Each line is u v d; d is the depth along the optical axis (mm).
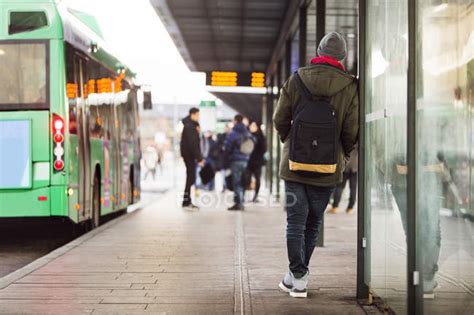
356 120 6086
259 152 18094
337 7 13469
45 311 5777
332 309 5836
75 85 10500
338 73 5984
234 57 22156
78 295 6406
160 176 46906
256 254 8953
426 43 4707
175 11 15188
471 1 4652
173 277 7324
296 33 15656
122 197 14898
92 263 8211
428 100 4754
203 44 19594
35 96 9977
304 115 5902
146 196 24031
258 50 20578
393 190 5293
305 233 6434
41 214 9883
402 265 5051
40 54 10031
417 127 4738
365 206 6160
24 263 9375
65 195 9914
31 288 6723
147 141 88062
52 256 8750
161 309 5855
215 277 7320
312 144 5875
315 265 8070
